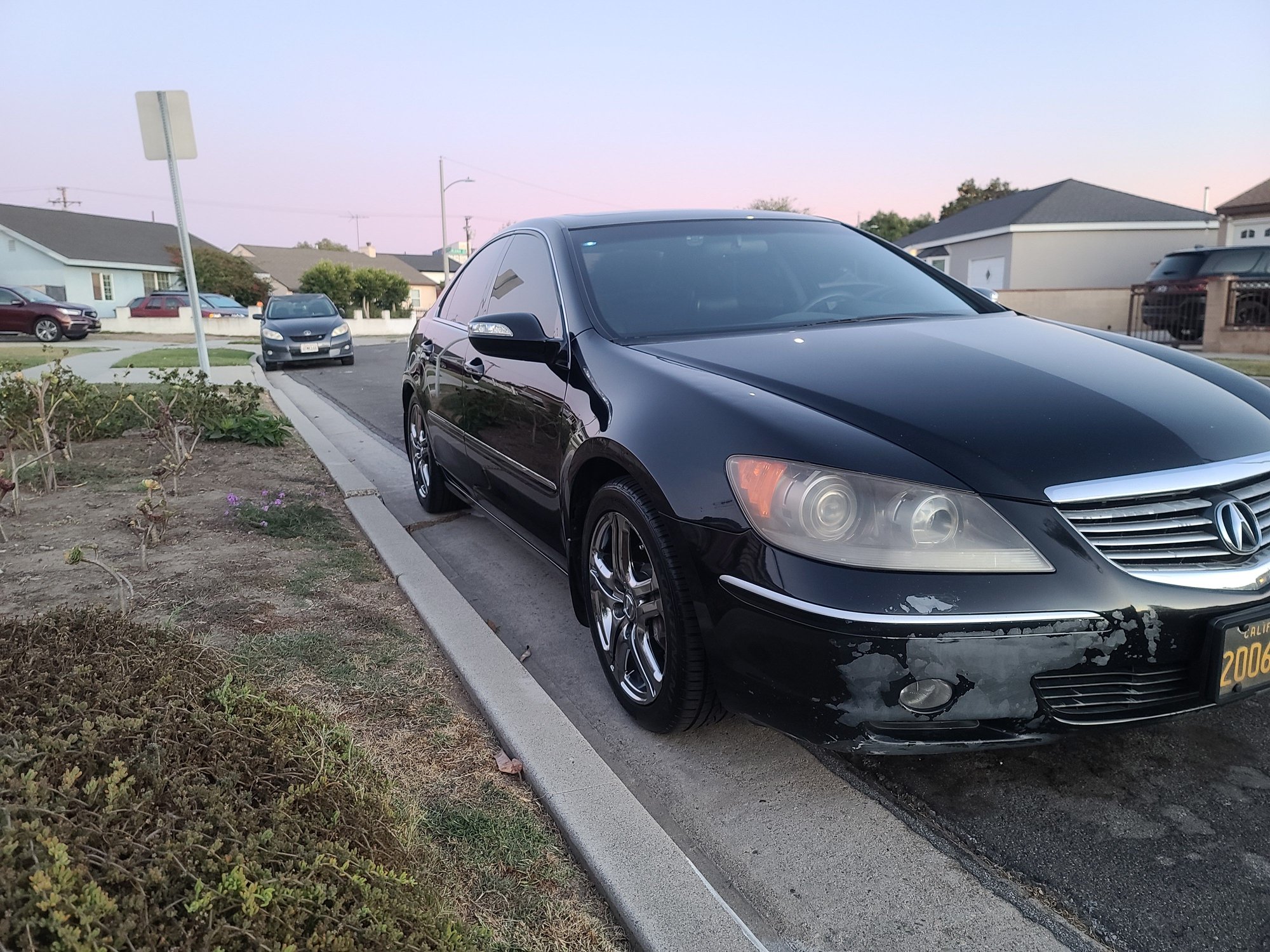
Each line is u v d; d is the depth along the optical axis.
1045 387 2.44
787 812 2.34
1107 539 2.07
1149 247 26.22
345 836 1.61
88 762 1.48
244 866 1.31
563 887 1.97
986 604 1.97
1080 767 2.52
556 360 3.15
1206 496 2.16
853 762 2.57
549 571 4.30
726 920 1.83
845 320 3.28
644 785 2.48
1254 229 22.30
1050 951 1.84
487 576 4.25
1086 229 26.02
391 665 2.99
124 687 1.77
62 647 1.97
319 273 47.00
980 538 2.01
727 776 2.51
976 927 1.92
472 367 4.08
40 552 4.01
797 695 2.10
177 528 4.42
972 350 2.77
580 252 3.55
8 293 25.34
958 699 2.00
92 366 13.95
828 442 2.15
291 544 4.25
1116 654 2.03
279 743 1.75
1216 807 2.31
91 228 44.84
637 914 1.85
